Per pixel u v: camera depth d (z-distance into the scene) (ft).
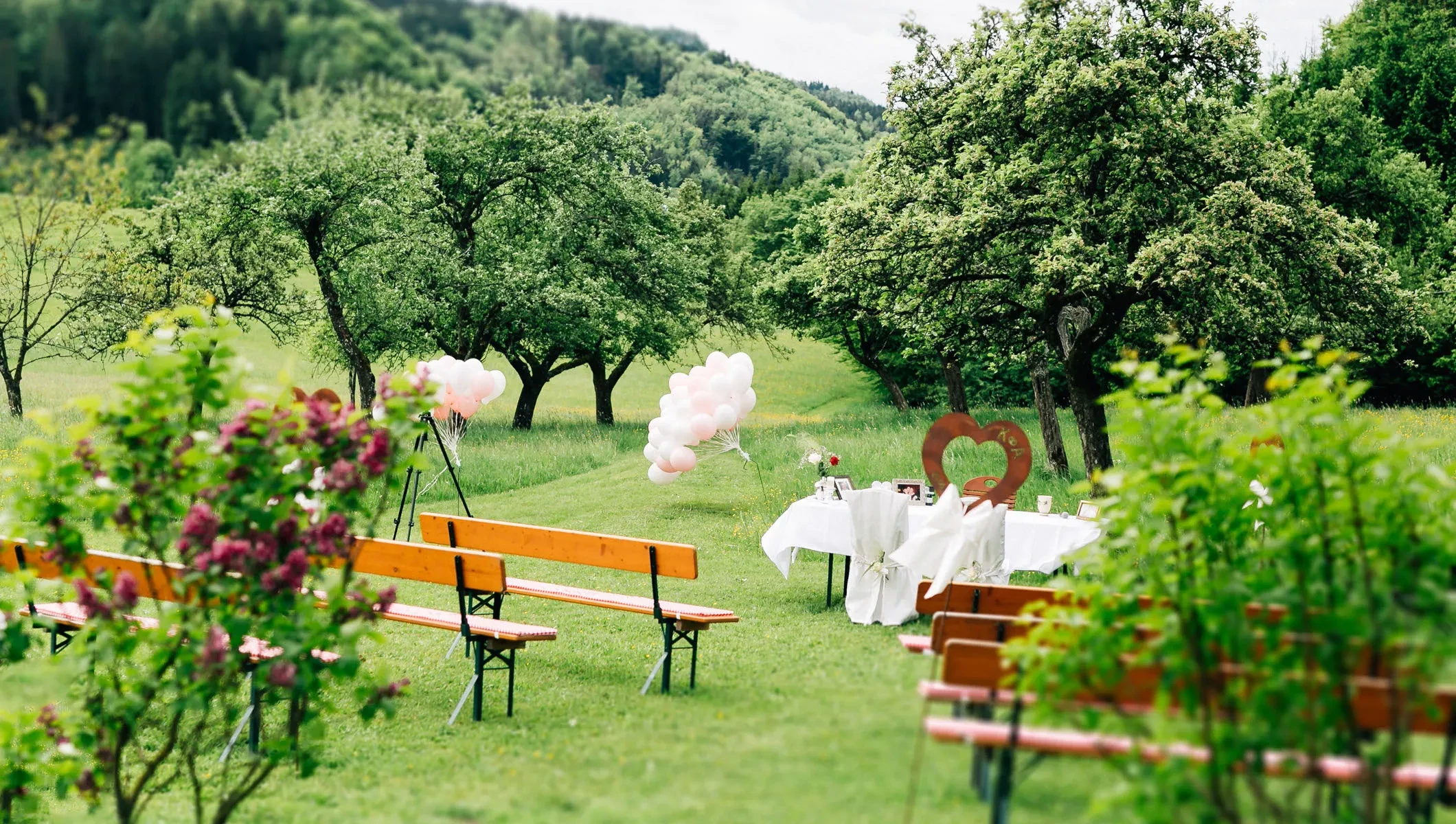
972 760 13.20
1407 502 11.62
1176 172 47.57
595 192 93.61
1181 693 11.80
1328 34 120.47
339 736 20.89
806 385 157.99
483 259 90.17
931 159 56.75
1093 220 47.60
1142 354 58.90
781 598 33.65
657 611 23.06
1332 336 49.88
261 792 17.88
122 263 76.23
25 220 66.33
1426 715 11.37
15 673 23.47
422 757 18.90
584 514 50.93
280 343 89.71
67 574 15.21
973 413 86.79
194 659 14.78
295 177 75.05
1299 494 12.46
